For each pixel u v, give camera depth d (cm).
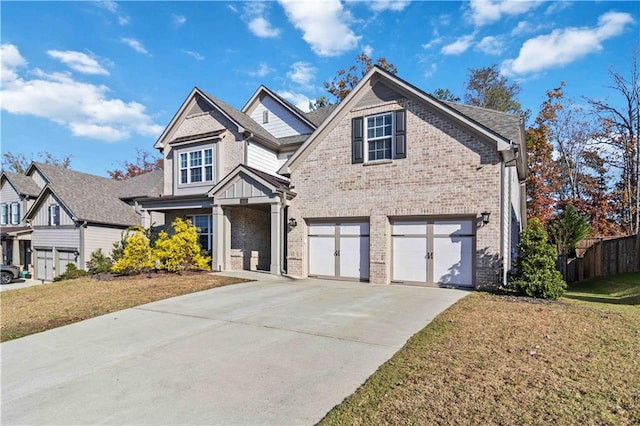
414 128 1187
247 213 1620
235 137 1652
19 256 2578
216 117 1714
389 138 1238
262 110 1950
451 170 1123
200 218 1772
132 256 1405
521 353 512
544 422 332
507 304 851
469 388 403
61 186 2298
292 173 1411
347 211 1294
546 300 905
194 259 1470
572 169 2692
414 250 1188
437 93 3434
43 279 2350
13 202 2656
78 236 2128
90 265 1931
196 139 1702
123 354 575
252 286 1156
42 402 421
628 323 671
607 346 539
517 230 1577
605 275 1479
